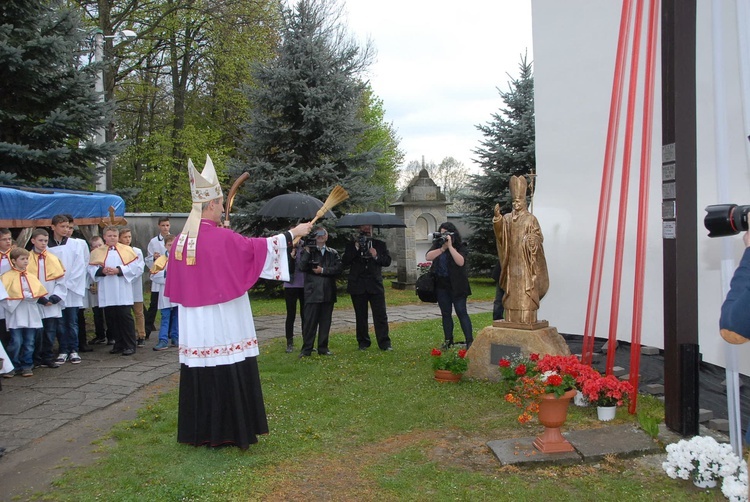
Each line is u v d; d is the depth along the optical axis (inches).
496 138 676.1
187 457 179.3
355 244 336.2
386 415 215.3
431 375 269.4
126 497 154.1
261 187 581.6
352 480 163.5
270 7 807.1
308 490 157.8
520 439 184.1
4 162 406.6
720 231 104.3
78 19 434.6
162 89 889.5
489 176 667.4
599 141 290.7
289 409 223.9
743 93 183.0
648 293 268.4
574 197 304.7
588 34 291.7
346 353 326.6
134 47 788.6
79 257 316.2
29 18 411.8
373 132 1251.8
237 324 183.2
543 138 320.8
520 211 254.2
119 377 279.4
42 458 184.1
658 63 256.2
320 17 680.4
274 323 449.4
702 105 230.8
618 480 159.3
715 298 224.5
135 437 197.9
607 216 252.4
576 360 203.5
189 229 182.4
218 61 833.5
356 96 614.2
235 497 154.5
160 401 238.8
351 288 334.0
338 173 600.7
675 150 186.9
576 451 174.4
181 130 837.8
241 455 180.4
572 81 301.9
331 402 231.8
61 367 301.0
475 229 698.2
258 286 625.0
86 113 427.8
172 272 184.5
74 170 438.6
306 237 315.9
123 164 932.6
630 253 277.4
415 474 165.8
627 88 270.1
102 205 397.1
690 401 185.6
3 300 273.0
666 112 190.1
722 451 152.6
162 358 322.0
